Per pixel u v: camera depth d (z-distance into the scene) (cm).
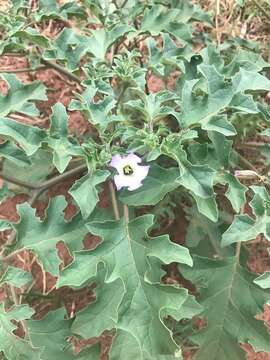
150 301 33
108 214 37
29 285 42
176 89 41
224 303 36
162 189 36
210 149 37
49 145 36
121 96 41
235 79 38
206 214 34
